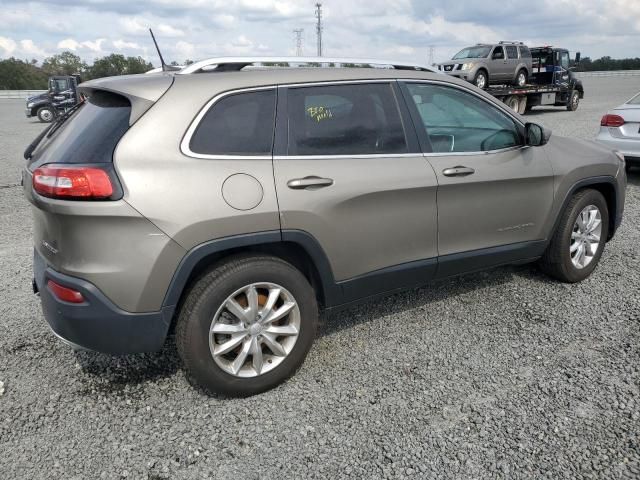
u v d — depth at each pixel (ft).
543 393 9.73
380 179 10.49
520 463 8.04
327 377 10.50
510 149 12.80
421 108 11.59
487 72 58.95
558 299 13.67
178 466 8.19
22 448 8.62
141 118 8.68
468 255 12.26
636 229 19.44
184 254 8.70
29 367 10.99
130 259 8.41
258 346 9.72
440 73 12.26
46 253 9.02
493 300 13.75
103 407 9.68
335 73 10.60
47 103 76.48
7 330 12.55
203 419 9.30
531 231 13.35
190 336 9.09
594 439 8.48
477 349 11.37
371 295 11.22
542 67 67.67
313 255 9.95
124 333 8.70
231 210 8.92
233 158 9.16
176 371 10.82
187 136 8.88
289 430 8.96
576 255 14.42
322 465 8.14
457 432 8.77
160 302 8.73
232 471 8.07
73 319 8.57
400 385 10.14
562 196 13.64
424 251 11.54
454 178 11.53
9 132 62.90
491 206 12.35
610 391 9.71
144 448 8.60
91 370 10.88
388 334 12.16
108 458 8.39
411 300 13.91
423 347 11.53
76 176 8.17
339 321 12.87
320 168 9.91
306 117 10.04
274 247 9.89
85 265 8.38
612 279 14.89
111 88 9.21
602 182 14.55
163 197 8.48
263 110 9.64
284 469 8.07
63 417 9.40
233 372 9.57
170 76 9.37
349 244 10.36
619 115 26.20
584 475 7.75
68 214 8.22
